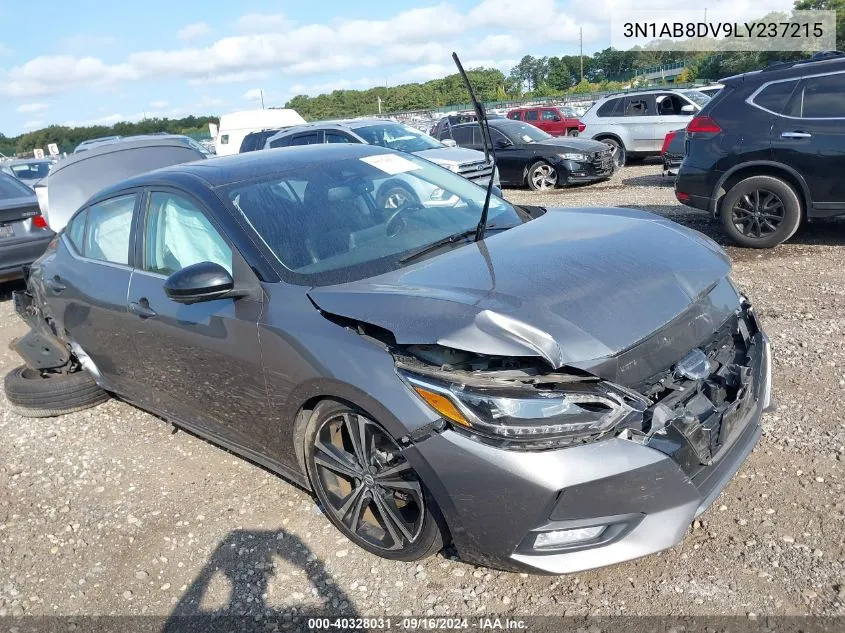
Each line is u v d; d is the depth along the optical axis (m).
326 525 3.16
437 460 2.37
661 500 2.29
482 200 3.87
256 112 21.30
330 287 2.85
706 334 2.62
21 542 3.37
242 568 2.96
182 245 3.41
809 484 3.02
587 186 13.72
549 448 2.22
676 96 16.02
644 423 2.26
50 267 4.49
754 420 2.82
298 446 3.02
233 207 3.23
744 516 2.87
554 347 2.22
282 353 2.81
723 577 2.56
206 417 3.55
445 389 2.32
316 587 2.78
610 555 2.32
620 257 2.78
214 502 3.48
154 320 3.48
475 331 2.26
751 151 6.81
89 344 4.25
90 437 4.39
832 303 5.22
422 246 3.20
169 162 8.04
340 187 3.54
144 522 3.39
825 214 6.62
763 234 7.02
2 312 7.79
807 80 6.54
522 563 2.36
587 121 16.98
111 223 3.98
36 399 4.63
